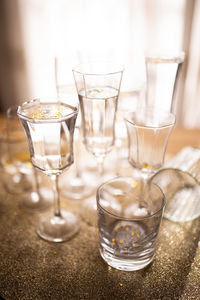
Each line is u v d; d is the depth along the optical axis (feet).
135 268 1.33
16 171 2.05
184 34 3.45
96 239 1.51
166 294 1.24
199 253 1.42
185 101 3.70
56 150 1.31
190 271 1.34
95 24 3.76
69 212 1.68
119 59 3.62
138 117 1.55
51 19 3.88
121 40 3.73
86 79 1.39
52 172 1.38
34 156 1.36
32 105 1.33
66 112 1.30
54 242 1.49
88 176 2.03
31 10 3.87
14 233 1.55
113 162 2.15
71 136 1.34
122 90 1.75
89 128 1.51
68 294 1.24
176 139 2.43
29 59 4.17
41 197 1.80
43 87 4.29
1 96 4.46
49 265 1.37
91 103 1.42
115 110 1.49
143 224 1.24
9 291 1.26
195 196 1.64
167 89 1.72
